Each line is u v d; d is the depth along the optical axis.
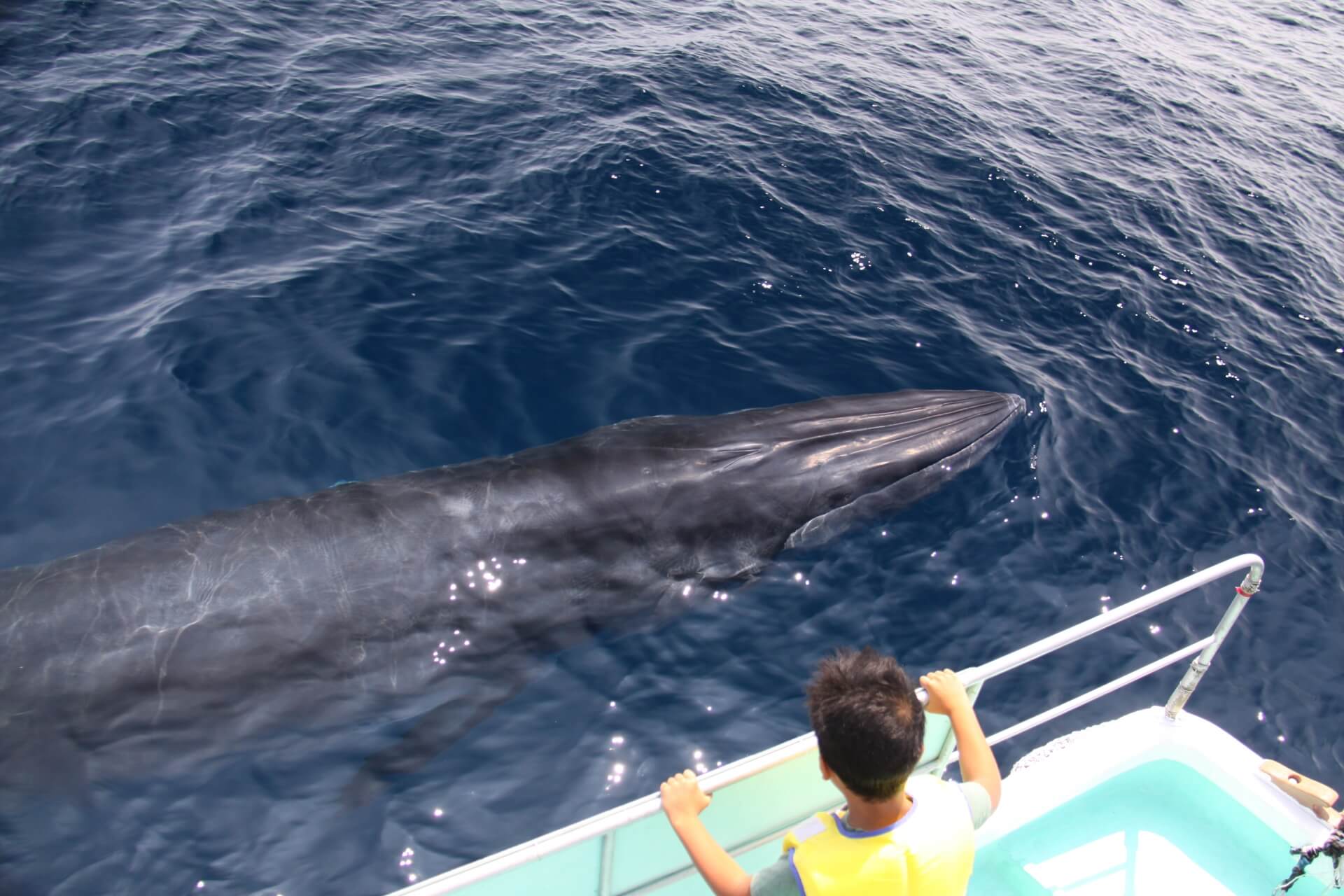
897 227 11.99
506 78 13.66
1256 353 11.35
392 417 8.43
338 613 6.69
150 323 9.07
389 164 11.59
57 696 6.09
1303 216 14.88
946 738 4.70
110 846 5.74
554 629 7.11
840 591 7.59
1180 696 5.71
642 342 9.57
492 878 3.70
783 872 3.33
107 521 7.36
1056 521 8.43
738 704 6.79
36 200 10.38
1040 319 11.09
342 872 5.77
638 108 13.23
